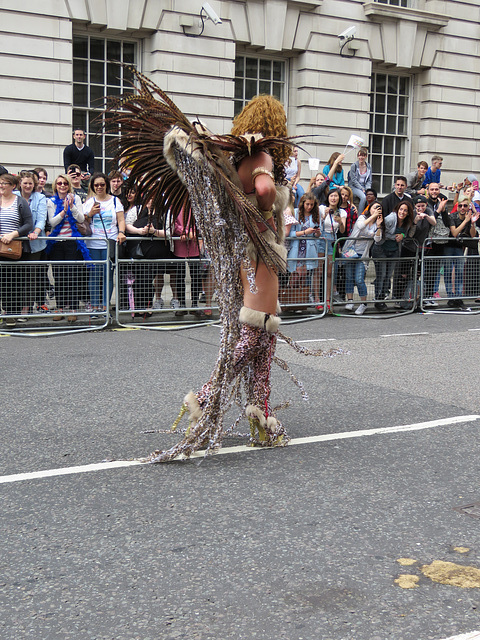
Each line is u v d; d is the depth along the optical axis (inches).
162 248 349.1
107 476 150.9
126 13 513.7
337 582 108.5
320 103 606.5
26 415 195.5
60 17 493.4
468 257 430.0
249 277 150.3
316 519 130.7
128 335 326.6
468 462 162.9
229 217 152.2
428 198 430.3
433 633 95.6
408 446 173.3
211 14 532.1
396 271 410.3
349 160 623.5
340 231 399.2
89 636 94.7
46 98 494.0
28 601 102.8
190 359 272.4
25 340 311.1
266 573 111.0
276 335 165.6
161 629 96.2
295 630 96.1
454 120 679.1
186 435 162.1
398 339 327.6
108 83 532.4
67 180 340.8
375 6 611.2
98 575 110.0
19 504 136.0
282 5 575.2
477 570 112.4
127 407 204.5
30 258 332.2
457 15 667.4
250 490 144.0
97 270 341.4
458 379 246.5
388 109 664.4
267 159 150.4
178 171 154.9
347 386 234.2
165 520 129.6
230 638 94.3
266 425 167.6
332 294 392.8
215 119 558.3
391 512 134.3
